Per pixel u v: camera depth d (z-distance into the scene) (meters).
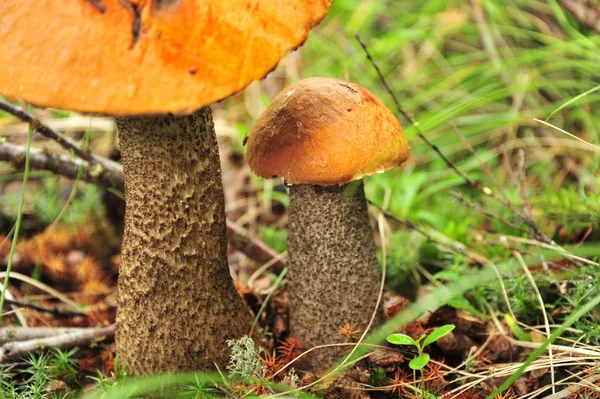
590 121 0.46
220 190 0.31
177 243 0.30
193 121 0.30
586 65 0.46
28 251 0.43
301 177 0.30
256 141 0.31
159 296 0.31
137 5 0.25
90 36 0.25
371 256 0.33
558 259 0.38
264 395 0.31
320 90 0.31
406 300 0.37
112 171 0.39
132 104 0.25
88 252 0.44
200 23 0.25
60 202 0.46
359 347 0.33
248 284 0.40
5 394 0.32
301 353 0.34
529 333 0.35
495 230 0.43
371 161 0.30
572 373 0.32
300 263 0.33
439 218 0.43
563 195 0.42
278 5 0.26
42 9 0.25
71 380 0.34
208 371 0.32
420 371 0.32
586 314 0.34
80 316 0.38
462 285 0.34
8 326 0.36
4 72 0.25
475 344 0.35
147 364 0.31
